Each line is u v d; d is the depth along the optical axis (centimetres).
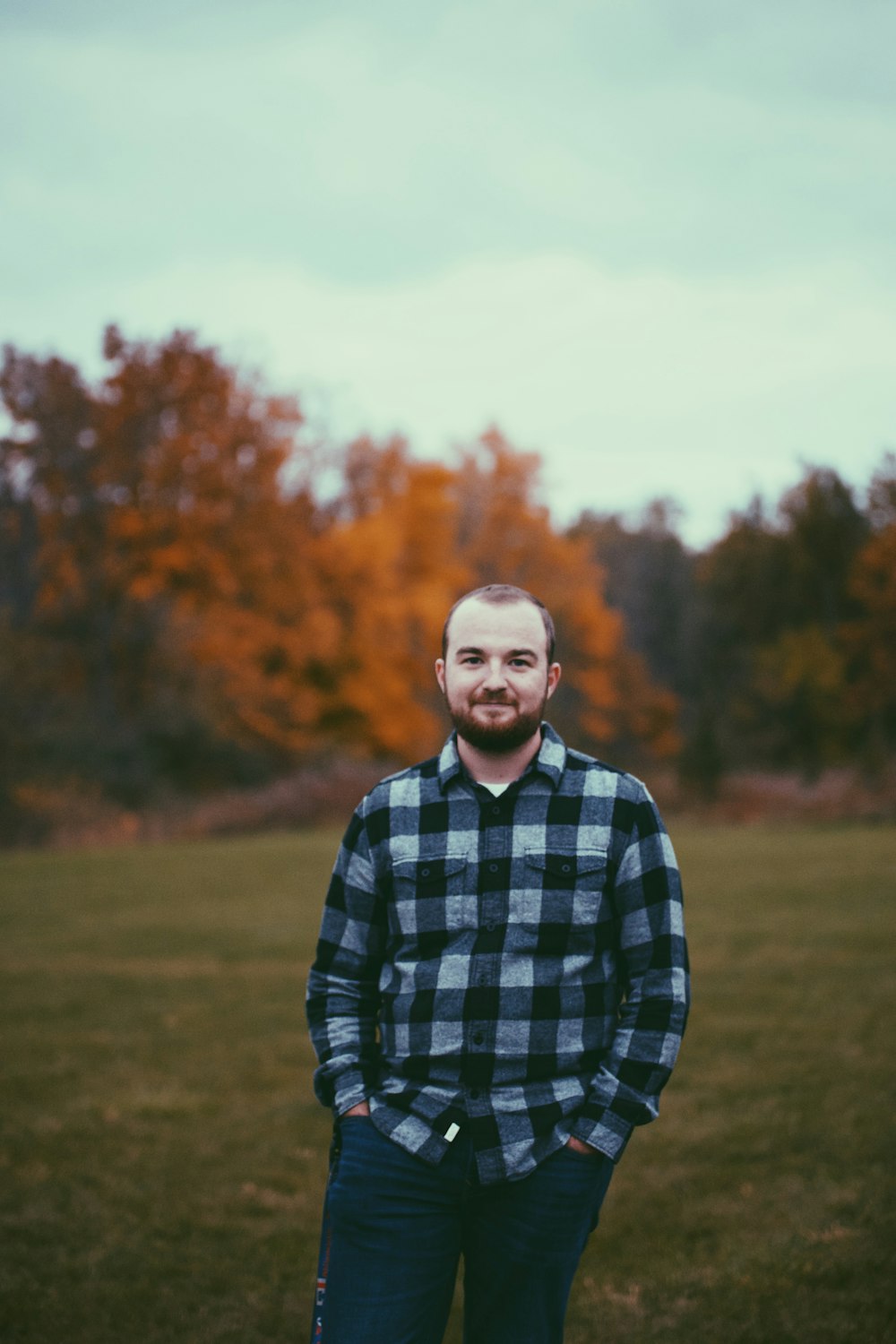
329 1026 253
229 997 931
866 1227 446
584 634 5241
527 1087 235
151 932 1239
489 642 244
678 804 2869
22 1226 485
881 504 5112
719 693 6212
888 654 4691
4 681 2819
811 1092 625
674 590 7200
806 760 4581
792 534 5634
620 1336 379
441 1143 233
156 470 3316
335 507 4091
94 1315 405
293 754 3419
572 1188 232
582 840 241
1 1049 781
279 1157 569
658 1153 547
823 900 1320
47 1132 609
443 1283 238
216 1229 481
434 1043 237
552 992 236
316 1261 451
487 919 239
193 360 3362
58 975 1024
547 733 255
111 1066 736
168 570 3369
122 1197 517
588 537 7162
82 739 2870
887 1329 369
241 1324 399
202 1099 665
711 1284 410
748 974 938
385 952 255
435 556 4200
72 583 3247
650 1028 236
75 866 1891
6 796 2505
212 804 2819
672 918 242
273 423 3544
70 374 3338
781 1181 503
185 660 3269
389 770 3169
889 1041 725
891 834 2219
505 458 5222
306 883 1639
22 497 3378
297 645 3575
